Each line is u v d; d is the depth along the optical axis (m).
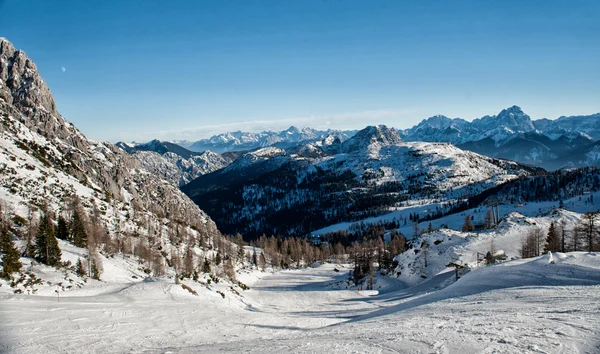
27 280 61.31
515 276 55.97
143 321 46.44
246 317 56.06
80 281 70.75
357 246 192.25
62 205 122.00
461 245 116.56
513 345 20.14
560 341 20.14
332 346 25.25
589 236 90.38
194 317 52.12
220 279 112.75
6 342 33.88
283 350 26.17
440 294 61.38
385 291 107.19
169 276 95.06
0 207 88.56
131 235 130.25
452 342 22.17
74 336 37.06
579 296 34.97
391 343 24.02
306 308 84.31
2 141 143.25
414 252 122.62
